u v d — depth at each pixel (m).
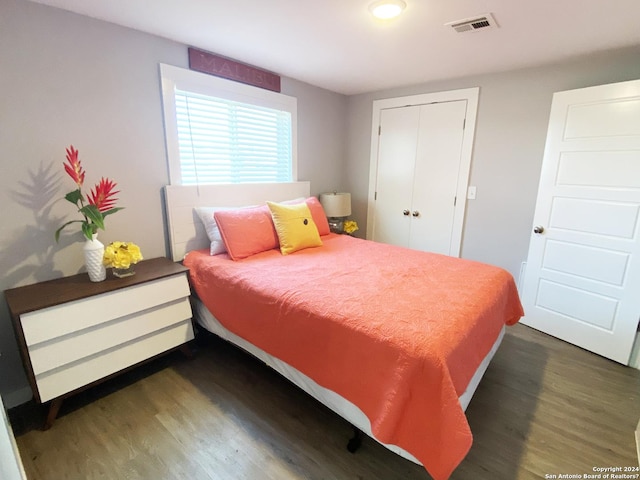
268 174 3.05
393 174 3.54
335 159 3.78
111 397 1.84
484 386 1.96
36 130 1.72
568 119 2.33
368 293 1.65
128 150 2.09
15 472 0.94
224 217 2.26
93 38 1.85
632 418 1.70
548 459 1.46
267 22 1.85
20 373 1.79
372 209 3.79
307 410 1.76
